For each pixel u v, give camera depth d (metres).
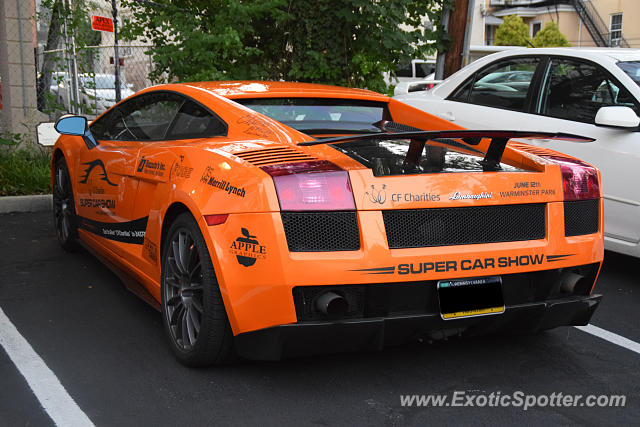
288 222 2.54
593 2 33.56
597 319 3.94
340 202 2.57
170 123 3.74
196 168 2.98
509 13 34.53
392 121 3.76
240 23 8.09
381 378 2.98
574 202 3.01
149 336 3.44
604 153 4.61
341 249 2.57
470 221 2.75
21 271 4.57
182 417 2.58
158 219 3.28
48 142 8.06
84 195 4.47
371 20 7.88
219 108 3.43
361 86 8.34
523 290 2.88
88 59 9.12
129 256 3.80
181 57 7.77
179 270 3.08
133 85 11.95
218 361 2.97
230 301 2.67
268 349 2.64
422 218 2.67
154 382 2.89
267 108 3.53
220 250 2.69
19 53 8.50
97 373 2.97
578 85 4.98
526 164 3.08
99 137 4.54
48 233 5.73
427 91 6.39
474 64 5.89
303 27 8.28
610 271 5.04
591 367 3.19
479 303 2.76
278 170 2.63
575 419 2.65
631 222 4.48
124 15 9.16
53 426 2.49
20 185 7.00
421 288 2.68
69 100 9.05
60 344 3.30
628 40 32.50
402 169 2.77
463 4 8.06
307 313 2.59
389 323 2.64
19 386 2.82
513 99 5.41
